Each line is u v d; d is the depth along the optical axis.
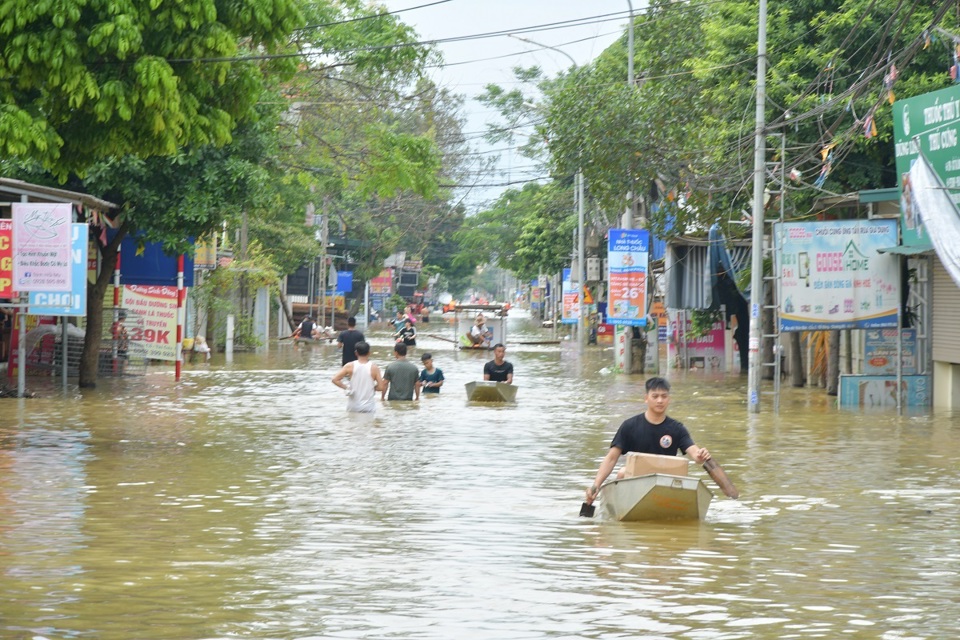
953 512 15.30
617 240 46.69
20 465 19.09
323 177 47.19
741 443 23.72
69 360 41.03
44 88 21.78
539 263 97.31
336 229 109.56
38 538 12.83
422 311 136.62
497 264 129.62
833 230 31.70
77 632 8.82
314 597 10.09
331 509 15.14
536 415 29.22
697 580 10.94
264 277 63.53
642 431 14.96
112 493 16.28
